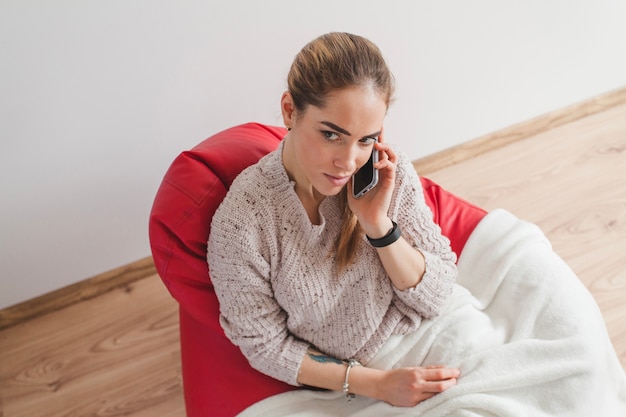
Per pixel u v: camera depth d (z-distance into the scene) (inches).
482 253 53.7
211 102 68.8
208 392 51.1
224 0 62.5
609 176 83.1
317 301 45.5
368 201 42.8
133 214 73.5
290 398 48.8
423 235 47.6
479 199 82.9
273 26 66.4
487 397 43.2
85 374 69.3
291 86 37.6
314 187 41.8
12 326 74.9
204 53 65.1
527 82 86.7
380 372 47.1
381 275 47.1
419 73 78.7
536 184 83.9
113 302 76.5
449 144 88.4
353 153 37.3
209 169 46.6
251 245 41.9
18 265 71.2
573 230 76.6
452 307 49.4
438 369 45.5
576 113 93.2
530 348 45.1
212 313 48.4
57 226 70.4
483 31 78.2
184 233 45.4
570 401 43.5
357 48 35.5
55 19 57.1
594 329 46.8
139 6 59.6
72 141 64.9
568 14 81.9
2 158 62.8
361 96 35.2
